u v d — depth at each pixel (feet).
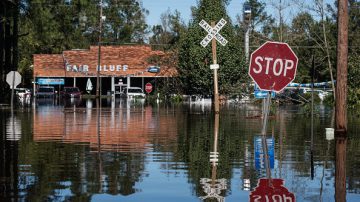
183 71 228.63
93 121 105.40
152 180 40.88
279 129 85.51
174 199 34.42
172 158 52.47
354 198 35.04
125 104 209.77
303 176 42.86
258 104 187.83
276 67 50.96
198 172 44.60
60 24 216.74
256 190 37.27
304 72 281.74
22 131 81.76
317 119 111.34
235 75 208.95
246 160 51.42
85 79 367.45
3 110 152.25
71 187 38.04
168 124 96.89
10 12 193.88
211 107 173.88
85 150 58.34
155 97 274.36
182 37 242.17
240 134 77.30
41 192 36.27
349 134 77.05
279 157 53.52
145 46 347.56
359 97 158.51
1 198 34.47
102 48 347.56
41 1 196.75
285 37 192.65
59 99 284.41
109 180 40.78
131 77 348.38
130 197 34.94
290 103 209.46
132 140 68.85
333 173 44.39
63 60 351.67
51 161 50.14
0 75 196.85
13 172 44.06
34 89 350.43
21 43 374.43
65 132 80.23
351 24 272.10
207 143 65.62
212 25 125.59
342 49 72.33
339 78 73.00
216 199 34.47
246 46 213.46
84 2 216.74
